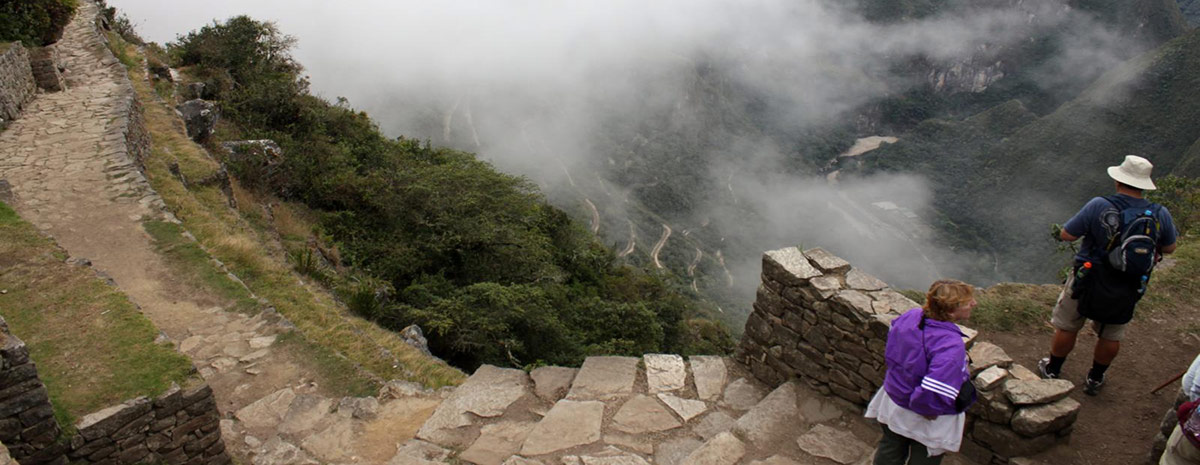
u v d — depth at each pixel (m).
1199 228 9.27
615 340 17.09
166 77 20.69
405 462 5.31
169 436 5.66
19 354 4.75
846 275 5.21
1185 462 3.62
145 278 9.32
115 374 5.89
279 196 17.69
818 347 5.11
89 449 5.22
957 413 3.58
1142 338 6.05
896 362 3.73
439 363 9.79
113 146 12.86
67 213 10.58
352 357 8.54
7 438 4.82
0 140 12.87
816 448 4.60
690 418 5.32
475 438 5.61
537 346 14.95
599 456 4.90
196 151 15.27
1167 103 116.19
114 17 25.39
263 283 10.39
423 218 19.50
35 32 17.69
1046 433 4.17
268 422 6.84
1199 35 119.56
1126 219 4.43
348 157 21.70
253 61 24.95
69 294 7.11
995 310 6.57
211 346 8.18
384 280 15.74
